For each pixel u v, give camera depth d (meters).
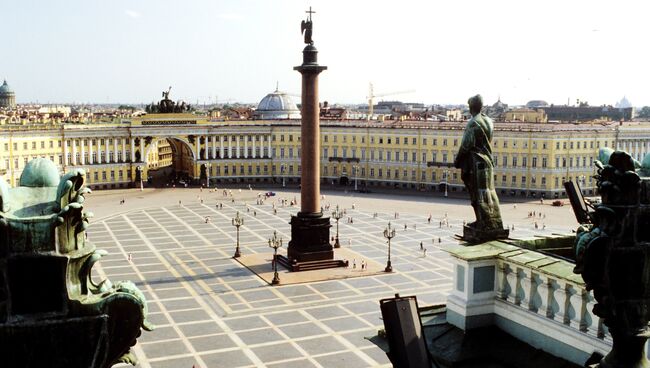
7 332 9.87
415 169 188.62
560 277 19.69
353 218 133.25
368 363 53.66
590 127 175.62
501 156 173.25
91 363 10.30
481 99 25.64
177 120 199.62
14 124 175.88
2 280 9.93
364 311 68.56
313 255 87.12
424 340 14.58
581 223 22.16
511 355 21.03
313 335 60.75
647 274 11.09
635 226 10.98
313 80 83.81
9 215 10.06
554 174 166.50
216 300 72.50
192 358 54.56
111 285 11.25
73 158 182.25
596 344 18.62
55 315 10.11
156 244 104.50
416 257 95.38
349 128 198.88
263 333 61.28
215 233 114.81
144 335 60.25
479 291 23.19
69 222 10.34
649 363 11.42
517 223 126.56
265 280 81.00
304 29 83.75
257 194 174.62
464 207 150.62
